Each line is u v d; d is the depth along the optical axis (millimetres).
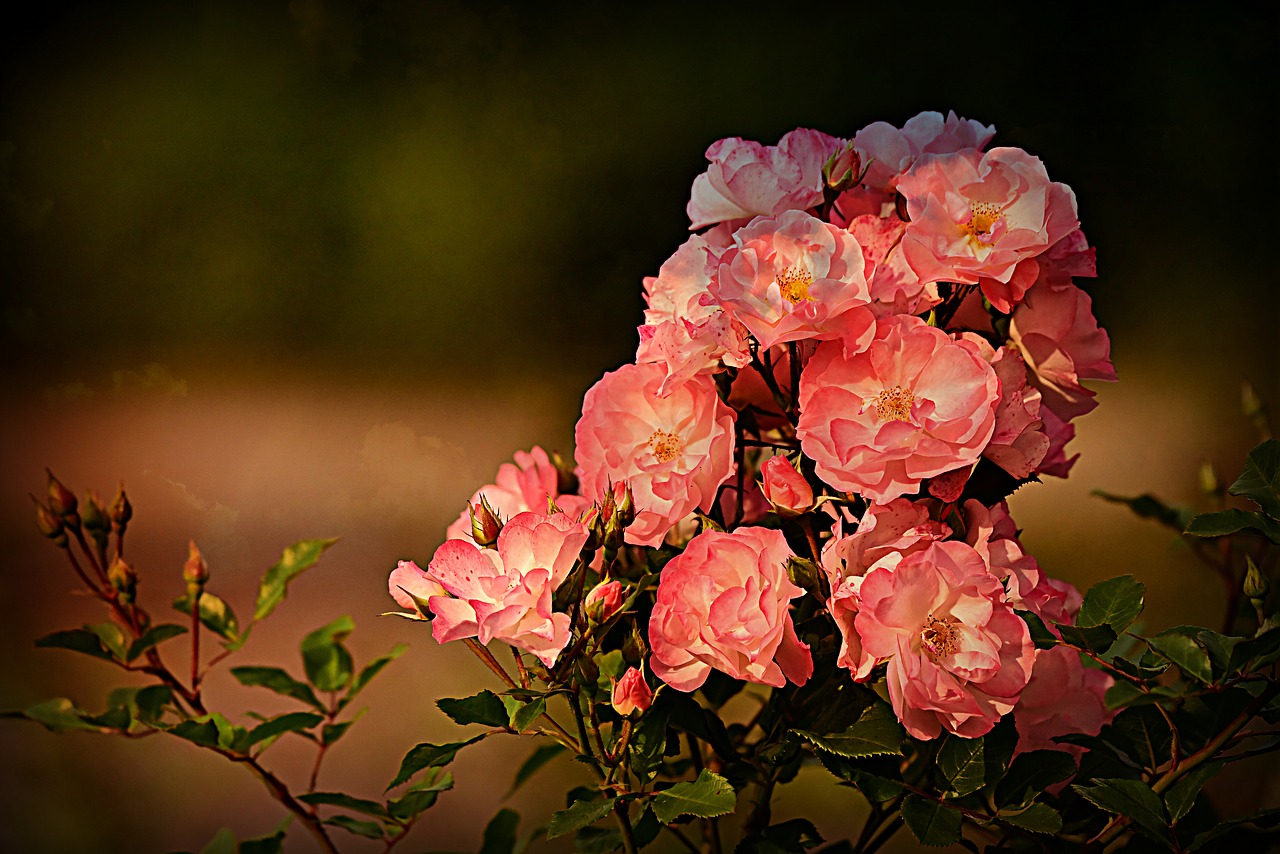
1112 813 2094
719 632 2072
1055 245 2123
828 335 2094
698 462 2119
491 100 9203
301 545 2262
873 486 2082
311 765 4605
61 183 9016
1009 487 2129
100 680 5086
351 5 9344
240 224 8797
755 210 2146
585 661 2104
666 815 2076
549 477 2209
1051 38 9023
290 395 8297
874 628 2062
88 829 3791
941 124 2160
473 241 8766
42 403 8164
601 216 9172
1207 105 8664
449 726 4762
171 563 6496
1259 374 7602
